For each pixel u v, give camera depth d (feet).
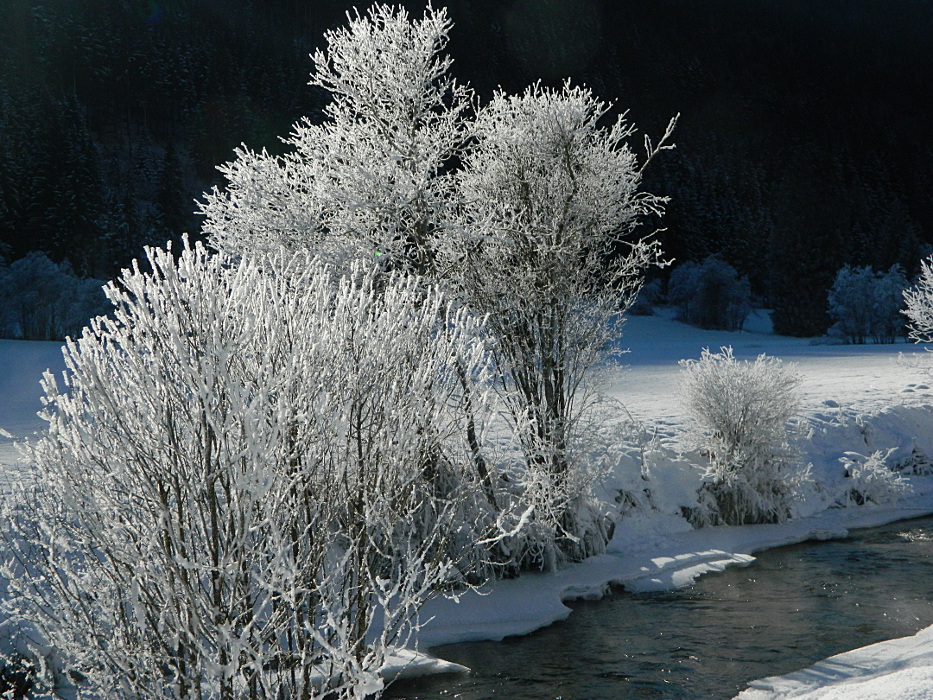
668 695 21.90
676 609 29.66
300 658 12.55
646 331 233.55
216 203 33.09
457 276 32.86
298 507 12.44
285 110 396.16
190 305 11.95
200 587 11.49
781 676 22.67
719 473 42.73
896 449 52.90
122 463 11.52
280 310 12.91
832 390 67.10
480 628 27.14
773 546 38.83
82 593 12.12
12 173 265.75
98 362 11.87
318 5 548.72
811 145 485.97
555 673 23.71
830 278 289.94
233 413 11.37
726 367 44.27
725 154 488.44
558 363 33.63
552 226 33.55
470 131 34.73
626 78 579.07
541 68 552.41
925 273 63.05
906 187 438.40
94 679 11.71
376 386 13.56
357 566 13.17
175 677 11.71
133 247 270.67
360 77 34.32
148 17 460.14
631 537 38.06
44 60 376.27
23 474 12.34
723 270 254.68
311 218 32.63
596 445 35.06
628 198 35.27
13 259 247.29
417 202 32.68
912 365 74.43
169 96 407.03
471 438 26.30
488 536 29.32
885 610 28.73
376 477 13.41
